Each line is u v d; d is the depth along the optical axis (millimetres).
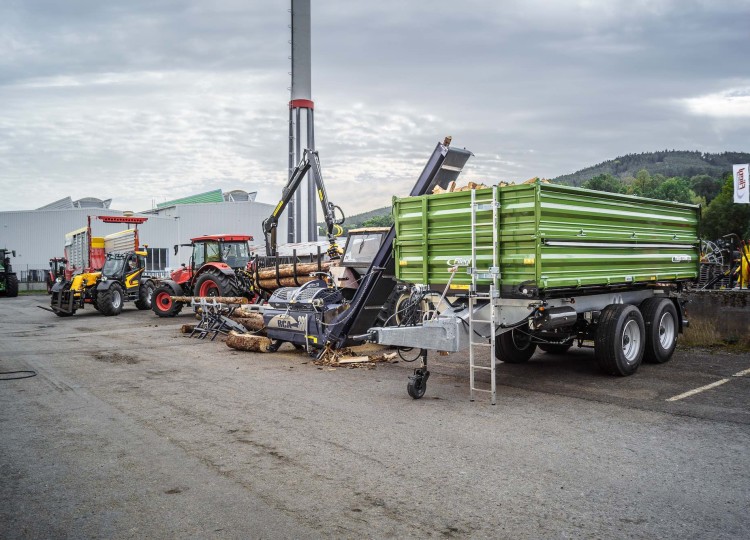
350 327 9195
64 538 3324
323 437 5129
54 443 5062
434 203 6984
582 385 7113
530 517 3498
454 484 4020
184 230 50656
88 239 22859
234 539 3277
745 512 3555
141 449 4871
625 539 3223
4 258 33250
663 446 4770
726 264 15648
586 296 7383
